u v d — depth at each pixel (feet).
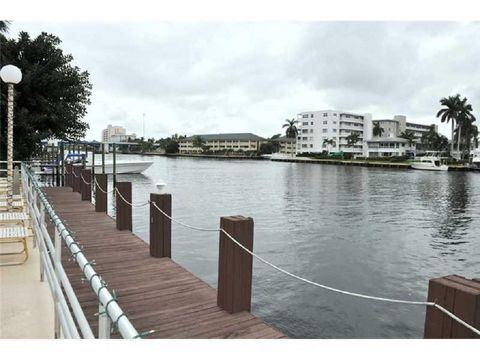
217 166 242.58
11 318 12.51
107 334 5.96
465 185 129.29
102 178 33.96
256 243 44.70
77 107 80.64
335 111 343.87
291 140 394.73
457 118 236.02
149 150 526.98
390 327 24.50
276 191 102.63
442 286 7.85
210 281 30.68
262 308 26.58
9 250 19.63
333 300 28.19
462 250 44.27
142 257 20.30
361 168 244.01
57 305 9.95
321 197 90.99
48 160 75.51
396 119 392.68
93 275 6.37
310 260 38.52
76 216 31.76
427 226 58.18
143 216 58.95
